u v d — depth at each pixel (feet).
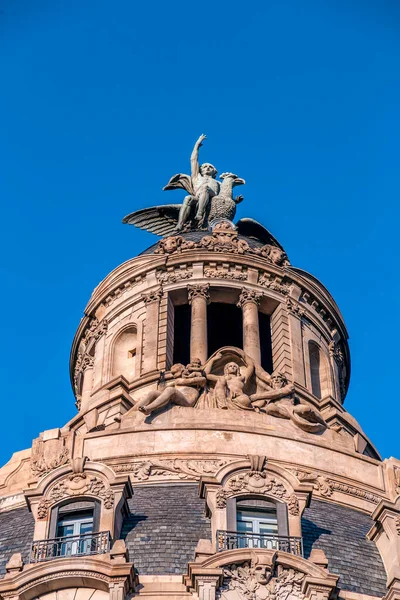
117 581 584.81
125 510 637.30
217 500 627.87
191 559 606.96
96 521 624.59
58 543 616.39
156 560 605.31
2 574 616.80
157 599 586.86
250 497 632.79
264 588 590.96
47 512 631.97
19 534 650.02
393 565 620.90
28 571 592.60
